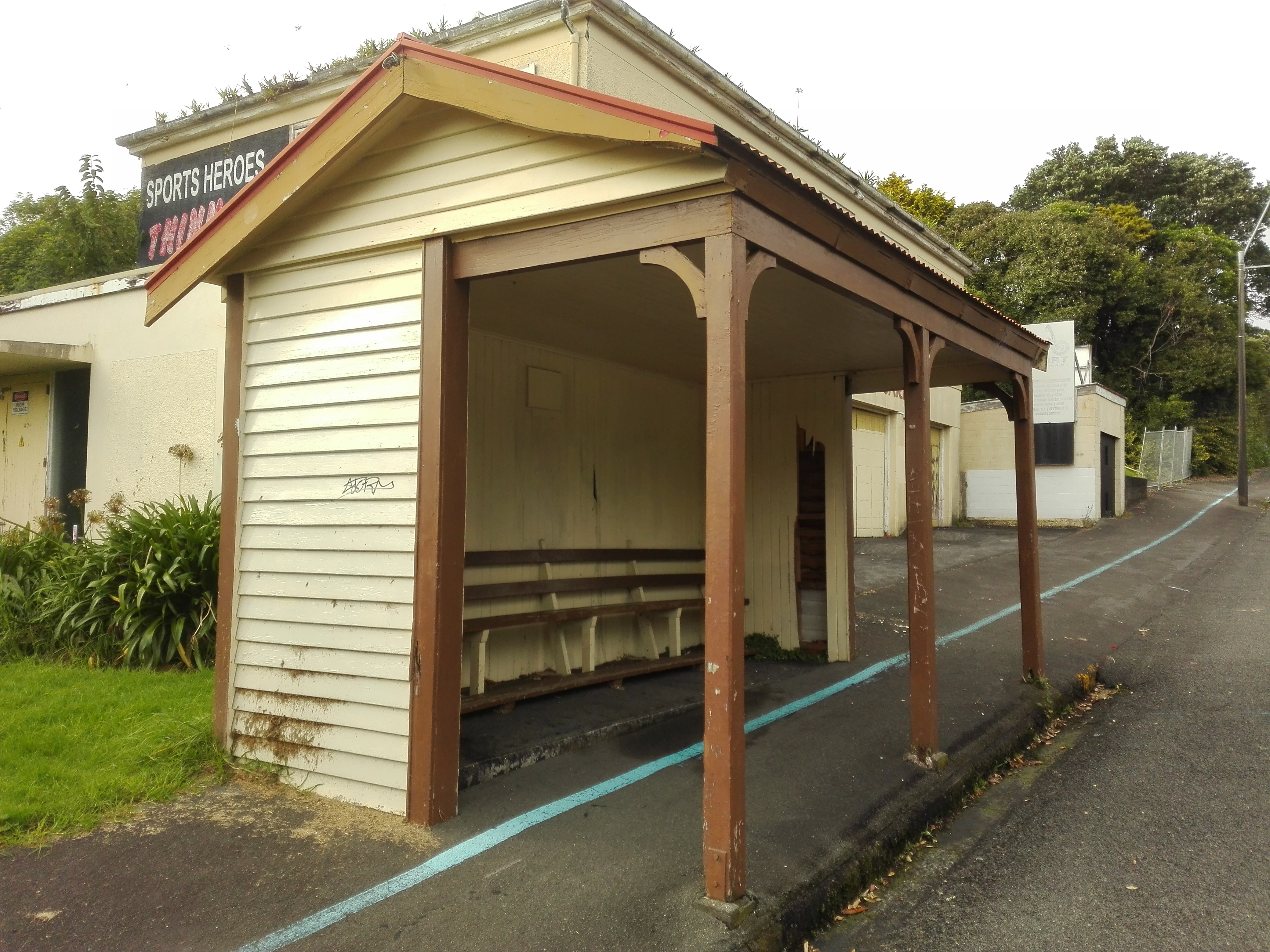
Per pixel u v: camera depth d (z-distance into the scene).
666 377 7.68
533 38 6.45
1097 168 33.12
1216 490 24.59
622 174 3.47
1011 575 11.68
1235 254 31.81
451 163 3.96
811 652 7.61
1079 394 17.28
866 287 4.37
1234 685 6.70
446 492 3.93
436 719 3.84
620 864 3.43
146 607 6.09
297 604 4.30
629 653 7.04
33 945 2.82
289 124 8.80
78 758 4.32
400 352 4.09
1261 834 4.10
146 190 9.88
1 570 7.02
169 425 7.96
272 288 4.54
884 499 16.12
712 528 3.17
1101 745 5.57
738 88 7.88
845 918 3.40
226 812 3.93
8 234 20.30
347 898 3.14
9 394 9.30
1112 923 3.32
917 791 4.39
